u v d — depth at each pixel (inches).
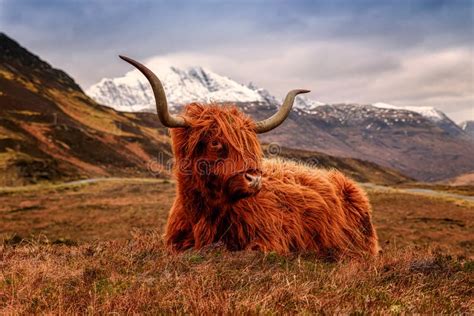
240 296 157.9
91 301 153.7
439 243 905.5
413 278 194.5
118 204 1653.5
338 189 307.1
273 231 244.5
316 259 235.0
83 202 1759.4
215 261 213.2
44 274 194.4
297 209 263.4
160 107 226.8
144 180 3112.7
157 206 1551.4
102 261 223.0
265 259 216.8
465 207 1788.9
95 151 5423.2
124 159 5546.3
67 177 3243.1
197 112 242.2
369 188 2773.1
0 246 279.9
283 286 167.9
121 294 163.9
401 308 153.5
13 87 6924.2
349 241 285.4
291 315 143.4
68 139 5344.5
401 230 1111.0
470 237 1032.8
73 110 7445.9
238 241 243.3
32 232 965.2
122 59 222.7
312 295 157.3
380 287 177.2
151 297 159.6
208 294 161.0
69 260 234.8
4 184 2716.5
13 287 176.1
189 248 252.5
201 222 245.0
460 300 170.4
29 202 1750.7
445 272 218.1
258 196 249.4
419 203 1863.9
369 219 318.7
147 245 266.1
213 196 235.8
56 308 152.7
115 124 7377.0
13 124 5162.4
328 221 276.7
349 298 162.4
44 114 5876.0
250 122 239.8
